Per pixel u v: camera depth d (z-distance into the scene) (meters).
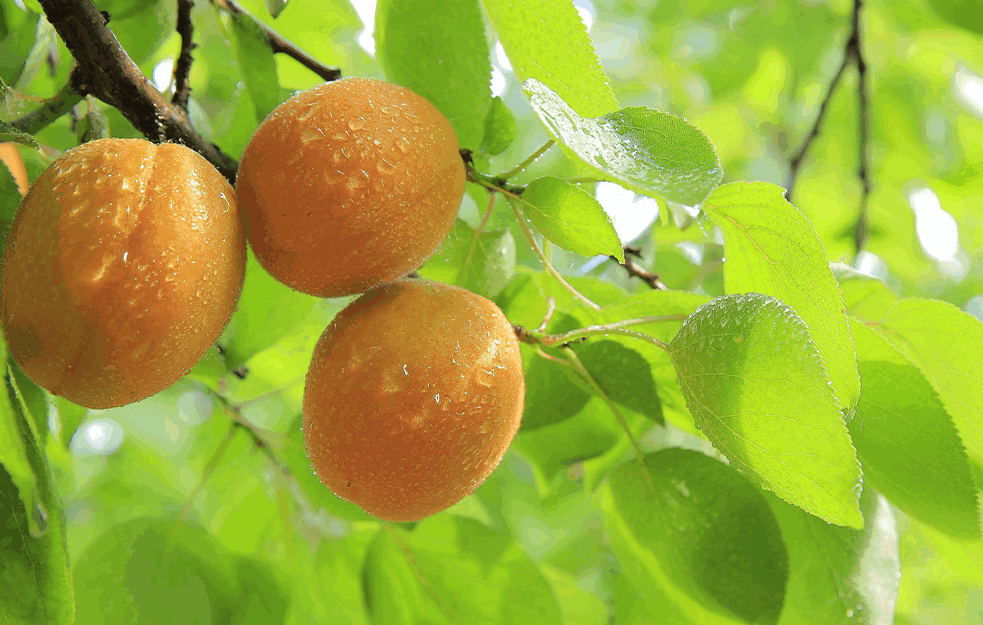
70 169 0.32
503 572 0.43
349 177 0.33
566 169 0.67
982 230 0.93
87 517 0.75
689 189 0.31
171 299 0.32
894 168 0.88
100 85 0.36
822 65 0.91
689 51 1.01
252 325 0.40
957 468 0.38
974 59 0.79
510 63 0.37
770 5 0.88
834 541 0.39
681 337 0.34
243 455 0.55
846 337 0.35
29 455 0.32
